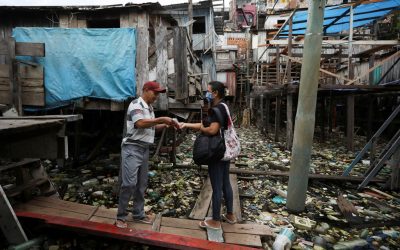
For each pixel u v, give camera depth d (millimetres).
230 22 27672
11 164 4047
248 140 12773
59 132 3104
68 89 6066
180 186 5969
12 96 5727
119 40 5871
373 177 6301
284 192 5598
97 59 5941
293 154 4738
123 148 3545
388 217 4691
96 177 6668
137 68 5867
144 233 3443
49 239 3691
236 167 7711
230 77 22031
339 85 8281
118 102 6043
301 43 10008
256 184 6316
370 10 10078
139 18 8492
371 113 11414
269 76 17672
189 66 9281
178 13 16750
